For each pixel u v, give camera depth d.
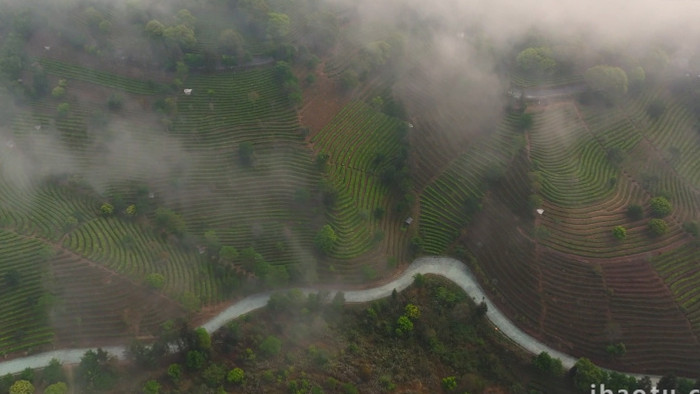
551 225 93.75
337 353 78.25
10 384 70.00
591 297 86.69
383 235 94.38
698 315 83.12
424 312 87.12
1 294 79.06
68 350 76.50
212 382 70.75
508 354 83.50
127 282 82.62
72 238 86.69
